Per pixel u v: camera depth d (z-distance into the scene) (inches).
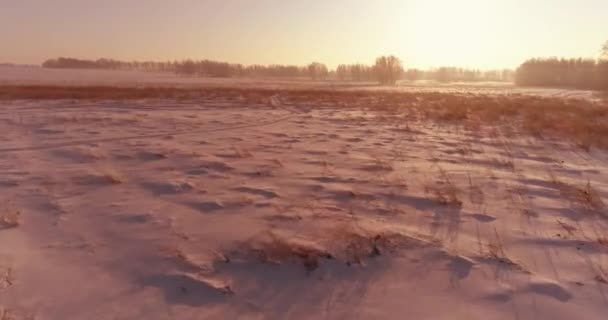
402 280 151.3
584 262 165.9
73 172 299.4
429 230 197.8
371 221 206.7
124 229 194.5
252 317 128.5
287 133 518.9
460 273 156.2
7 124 541.3
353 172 313.1
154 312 130.1
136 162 337.7
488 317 128.8
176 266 158.4
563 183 280.5
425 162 355.3
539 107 932.0
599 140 471.8
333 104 1074.1
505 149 427.8
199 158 354.0
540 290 144.0
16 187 261.1
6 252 168.1
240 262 162.1
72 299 135.9
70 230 193.2
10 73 4660.4
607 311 131.6
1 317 123.6
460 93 1942.7
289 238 182.4
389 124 635.5
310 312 131.5
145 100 1055.0
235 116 715.4
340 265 160.7
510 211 227.5
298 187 268.8
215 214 215.6
